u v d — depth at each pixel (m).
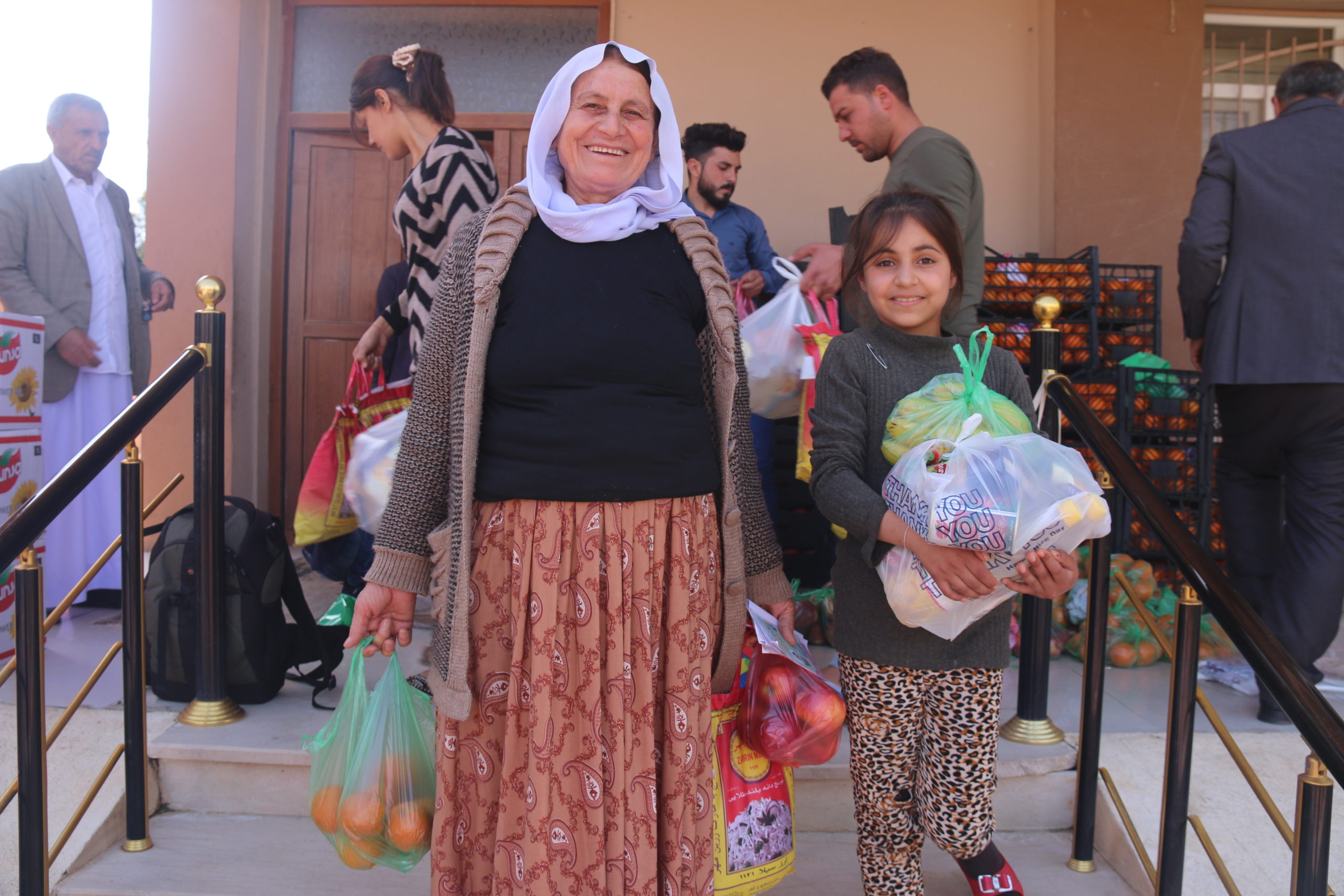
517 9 4.16
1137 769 2.21
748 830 1.56
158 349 3.92
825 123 4.16
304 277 4.23
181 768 2.15
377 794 1.50
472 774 1.33
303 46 4.19
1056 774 2.18
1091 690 1.98
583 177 1.36
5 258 3.04
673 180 1.44
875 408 1.60
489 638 1.31
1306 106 2.51
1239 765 1.72
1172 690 1.70
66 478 1.67
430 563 1.43
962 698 1.59
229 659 2.30
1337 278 2.40
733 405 1.46
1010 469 1.33
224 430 2.23
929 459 1.42
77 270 3.18
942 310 1.71
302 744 1.95
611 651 1.27
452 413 1.36
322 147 4.22
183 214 3.90
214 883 1.90
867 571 1.60
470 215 2.46
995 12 4.16
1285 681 1.38
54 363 3.17
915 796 1.69
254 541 2.32
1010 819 2.19
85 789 2.09
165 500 3.83
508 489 1.29
